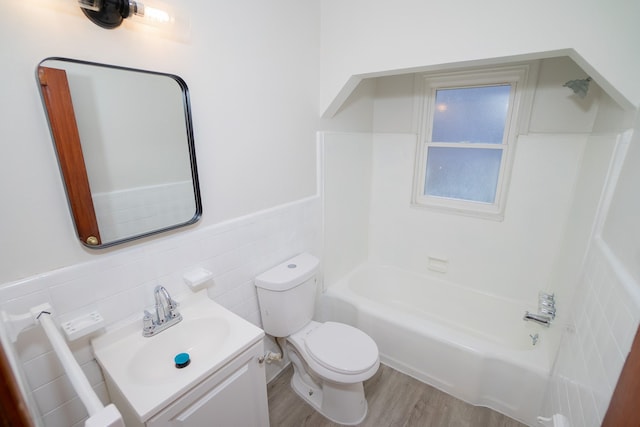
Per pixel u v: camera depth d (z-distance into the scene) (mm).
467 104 2266
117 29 1027
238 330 1232
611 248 1108
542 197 2057
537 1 1267
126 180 1132
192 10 1218
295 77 1765
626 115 1243
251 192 1632
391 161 2645
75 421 1101
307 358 1688
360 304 2178
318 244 2223
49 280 978
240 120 1496
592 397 915
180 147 1273
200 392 1036
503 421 1721
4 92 836
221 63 1363
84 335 1042
